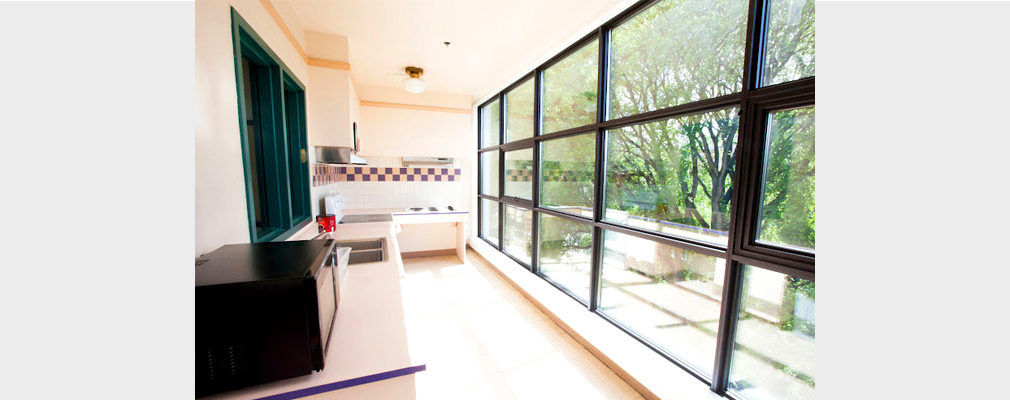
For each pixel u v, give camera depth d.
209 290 0.67
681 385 1.56
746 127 1.30
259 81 1.68
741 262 1.34
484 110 4.46
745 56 1.30
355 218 3.34
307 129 2.24
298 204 2.27
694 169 1.57
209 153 0.93
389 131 3.84
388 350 0.89
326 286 0.94
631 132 1.92
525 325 2.56
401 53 2.72
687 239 1.62
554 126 2.74
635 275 1.96
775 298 1.28
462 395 1.77
